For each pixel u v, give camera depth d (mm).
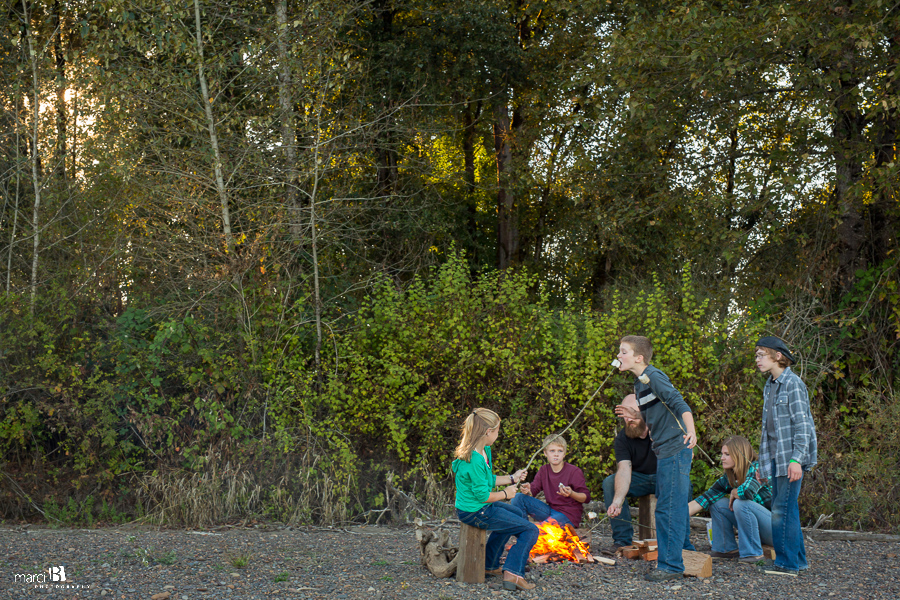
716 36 9258
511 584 4652
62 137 10758
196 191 9367
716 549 5848
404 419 8617
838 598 4531
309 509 7984
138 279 9734
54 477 8430
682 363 7871
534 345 8570
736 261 10844
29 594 4461
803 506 7758
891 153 9766
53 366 8234
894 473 7637
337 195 10656
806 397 5168
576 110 15836
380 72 13000
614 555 5789
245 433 8180
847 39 8648
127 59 9477
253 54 9688
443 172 14945
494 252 18656
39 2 10719
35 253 9695
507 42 14461
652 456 5645
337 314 9812
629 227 13109
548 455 5785
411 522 7977
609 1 11969
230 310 8734
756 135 10711
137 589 4633
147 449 8367
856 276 9492
